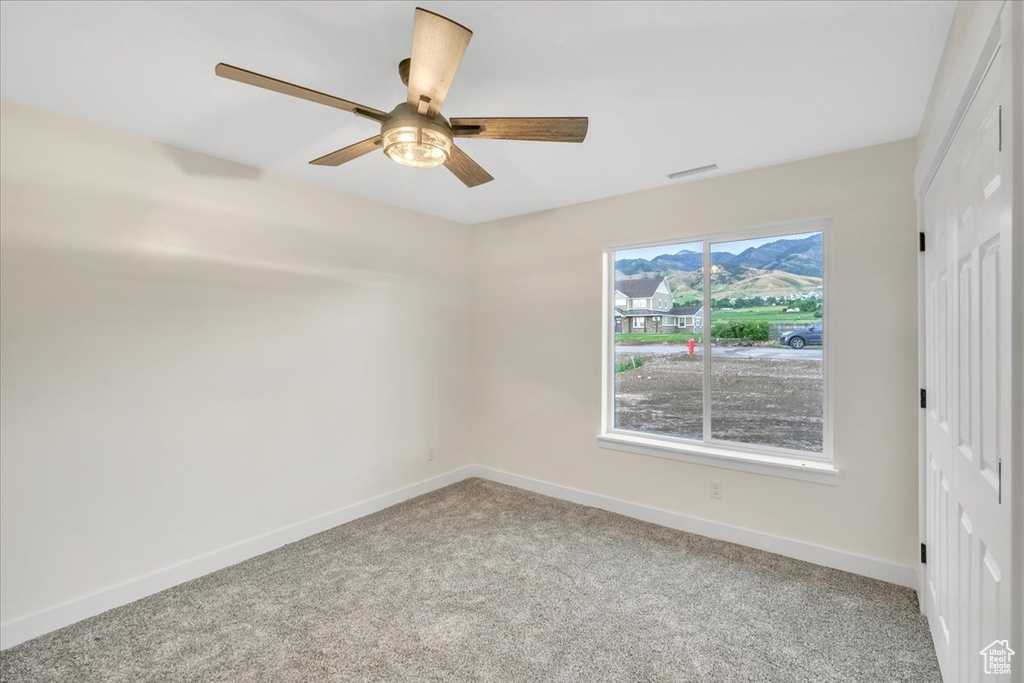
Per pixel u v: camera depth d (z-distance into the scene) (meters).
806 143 2.36
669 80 1.77
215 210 2.54
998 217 1.00
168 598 2.24
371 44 1.56
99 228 2.15
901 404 2.31
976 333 1.20
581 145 2.39
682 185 2.99
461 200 3.39
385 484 3.44
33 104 1.95
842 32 1.49
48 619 1.99
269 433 2.77
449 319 3.96
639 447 3.17
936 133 1.60
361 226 3.28
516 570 2.50
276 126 2.17
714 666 1.77
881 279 2.36
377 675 1.73
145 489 2.28
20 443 1.94
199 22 1.44
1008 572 0.92
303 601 2.21
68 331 2.06
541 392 3.71
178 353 2.40
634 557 2.63
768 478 2.69
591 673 1.74
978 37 1.04
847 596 2.22
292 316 2.89
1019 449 0.86
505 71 1.71
